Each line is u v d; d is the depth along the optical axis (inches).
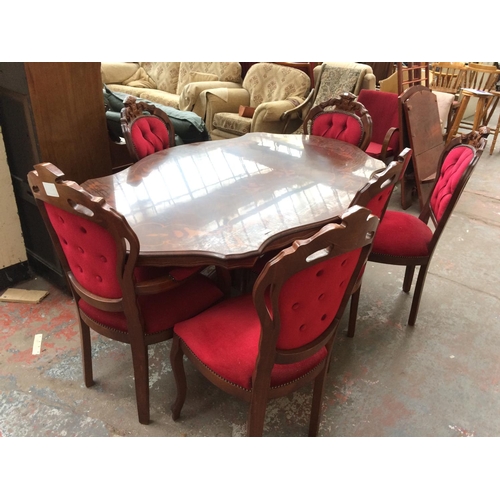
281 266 36.4
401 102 122.0
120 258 46.7
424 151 131.7
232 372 48.2
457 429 62.6
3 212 83.8
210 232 55.2
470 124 208.4
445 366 73.9
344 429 62.1
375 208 61.1
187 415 63.7
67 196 43.1
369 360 74.8
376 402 66.7
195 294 60.4
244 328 52.6
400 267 102.3
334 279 43.9
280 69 172.1
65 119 77.6
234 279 92.7
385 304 89.4
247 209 62.2
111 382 68.7
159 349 76.6
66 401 64.9
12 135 78.6
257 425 49.4
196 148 89.3
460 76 193.0
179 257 50.6
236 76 189.5
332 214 61.6
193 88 171.3
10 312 82.5
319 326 48.1
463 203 138.1
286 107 156.9
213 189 68.8
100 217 43.2
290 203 64.7
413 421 63.6
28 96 71.4
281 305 41.0
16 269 89.7
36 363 71.2
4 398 64.7
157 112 92.4
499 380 71.3
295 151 89.8
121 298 52.4
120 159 94.5
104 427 61.2
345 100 101.0
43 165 43.1
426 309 88.2
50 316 82.0
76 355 73.3
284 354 45.4
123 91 197.8
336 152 89.7
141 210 60.5
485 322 84.9
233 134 166.7
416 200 141.7
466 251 110.1
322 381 55.9
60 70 74.2
